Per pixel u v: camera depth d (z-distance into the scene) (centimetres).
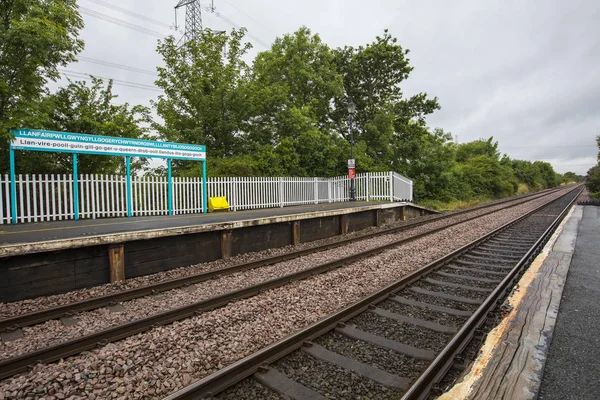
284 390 333
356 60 3112
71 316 545
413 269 785
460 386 312
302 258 930
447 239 1176
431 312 539
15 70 1168
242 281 716
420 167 2962
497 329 428
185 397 308
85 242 679
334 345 432
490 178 4422
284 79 2836
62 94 1496
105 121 1602
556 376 340
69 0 1239
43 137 1087
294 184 1969
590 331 442
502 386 310
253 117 2427
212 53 2331
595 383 329
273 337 452
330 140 2548
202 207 1514
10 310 571
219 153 2259
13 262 609
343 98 3125
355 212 1520
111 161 1574
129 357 396
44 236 748
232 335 456
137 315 543
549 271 702
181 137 2205
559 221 1688
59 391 338
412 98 3206
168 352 408
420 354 400
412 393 308
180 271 819
